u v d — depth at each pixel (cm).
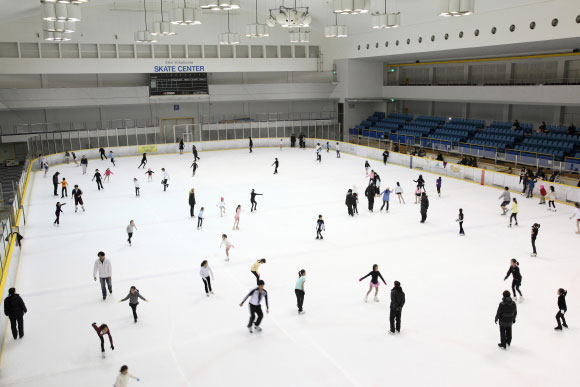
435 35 3378
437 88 4100
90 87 4038
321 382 968
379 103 4878
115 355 1081
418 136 4003
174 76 4197
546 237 1814
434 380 966
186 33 4172
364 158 3678
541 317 1211
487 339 1114
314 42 4647
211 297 1367
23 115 3981
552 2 2505
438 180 2433
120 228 2027
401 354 1059
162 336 1162
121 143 4122
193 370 1021
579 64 3158
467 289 1380
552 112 3459
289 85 4628
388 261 1605
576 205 1839
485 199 2397
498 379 966
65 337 1166
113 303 1344
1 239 1452
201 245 1800
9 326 1227
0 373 1020
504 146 3381
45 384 983
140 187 2778
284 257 1659
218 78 4588
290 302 1320
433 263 1581
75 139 3888
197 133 4603
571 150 2973
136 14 4000
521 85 3331
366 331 1160
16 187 2244
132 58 4019
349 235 1880
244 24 4366
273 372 1006
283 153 3988
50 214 2253
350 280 1460
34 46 3712
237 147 4266
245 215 2188
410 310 1259
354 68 4572
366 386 952
